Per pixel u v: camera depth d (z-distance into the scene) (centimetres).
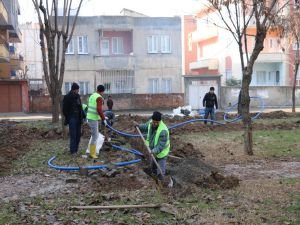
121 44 4384
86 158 1202
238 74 4738
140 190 852
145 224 655
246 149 1313
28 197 825
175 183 890
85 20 4216
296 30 2711
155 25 4341
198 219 675
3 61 3938
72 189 882
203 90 3984
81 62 4219
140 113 3753
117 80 4278
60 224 662
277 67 4709
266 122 2228
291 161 1203
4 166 1109
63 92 4191
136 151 1230
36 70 6562
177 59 4381
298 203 757
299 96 4247
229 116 2566
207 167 955
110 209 728
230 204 755
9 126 2122
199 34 5241
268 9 1260
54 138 1683
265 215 693
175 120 2309
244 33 1420
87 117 1208
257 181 941
